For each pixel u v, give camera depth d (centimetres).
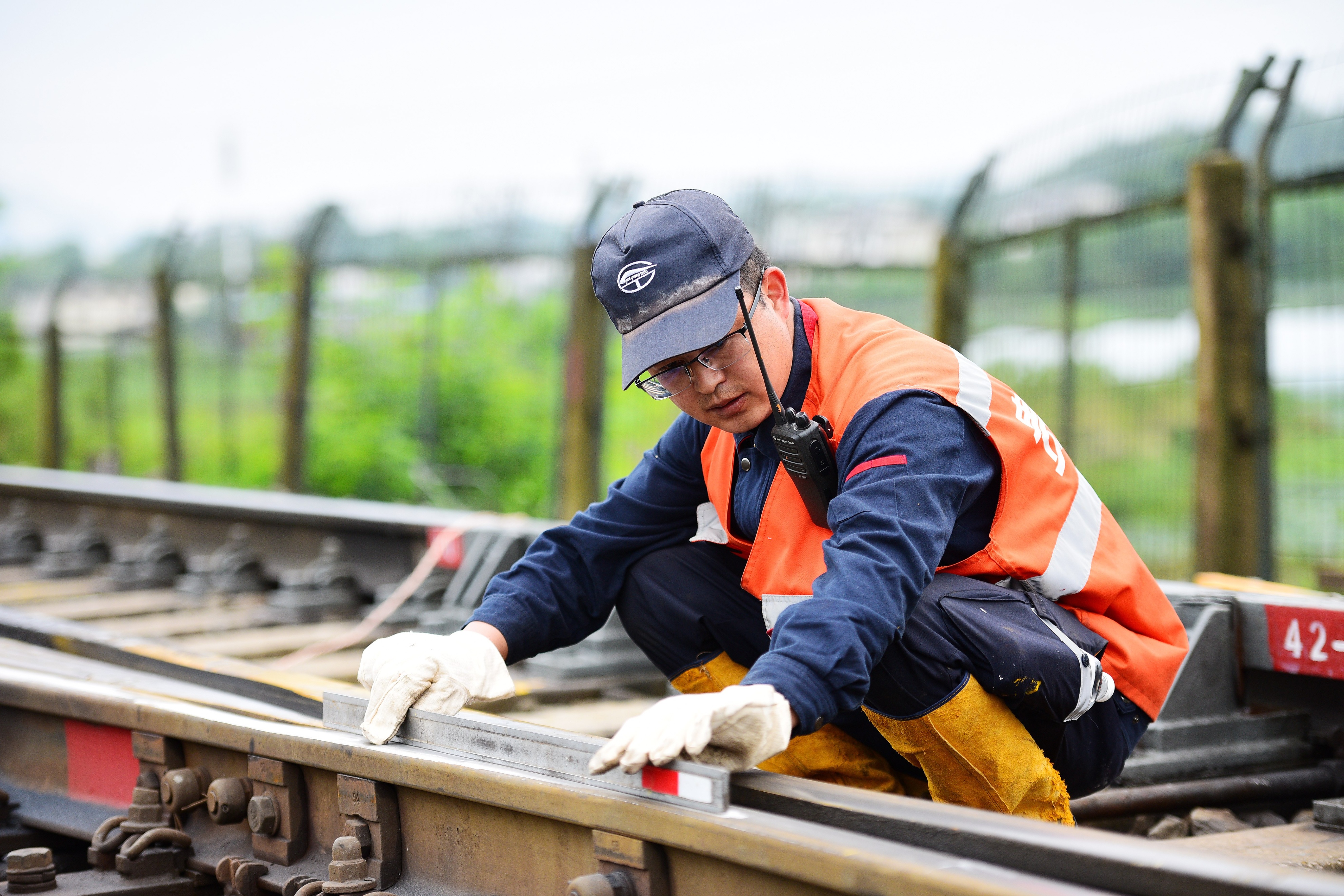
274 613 489
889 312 816
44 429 1431
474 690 212
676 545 245
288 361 1074
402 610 457
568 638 240
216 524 589
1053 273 678
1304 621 278
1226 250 545
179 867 231
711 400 200
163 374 1249
